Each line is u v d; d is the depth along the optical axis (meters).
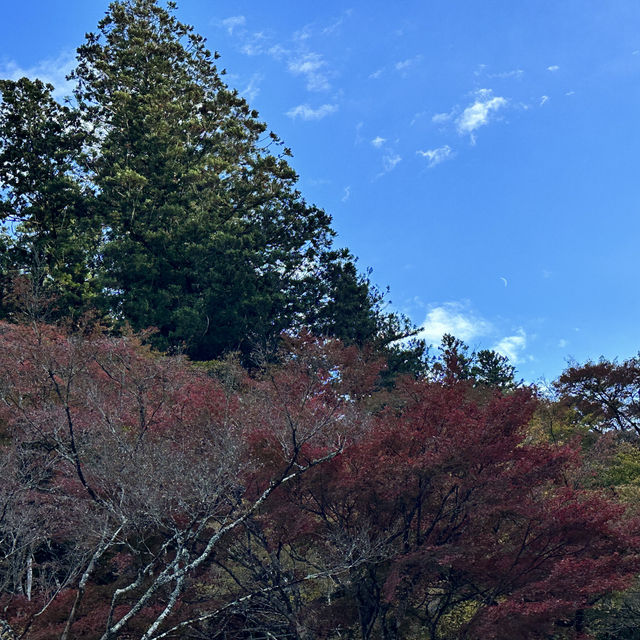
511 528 14.98
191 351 39.72
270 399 17.20
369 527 13.99
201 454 14.79
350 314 41.91
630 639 15.26
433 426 15.09
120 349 19.69
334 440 15.11
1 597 13.28
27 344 18.73
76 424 16.03
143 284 40.41
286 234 46.03
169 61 51.12
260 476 14.29
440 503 14.83
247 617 14.16
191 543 13.62
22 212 43.50
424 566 13.37
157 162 42.88
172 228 41.94
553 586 12.52
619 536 13.47
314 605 14.45
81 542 13.39
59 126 45.00
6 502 13.19
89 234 41.69
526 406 14.27
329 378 21.27
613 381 28.17
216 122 50.66
